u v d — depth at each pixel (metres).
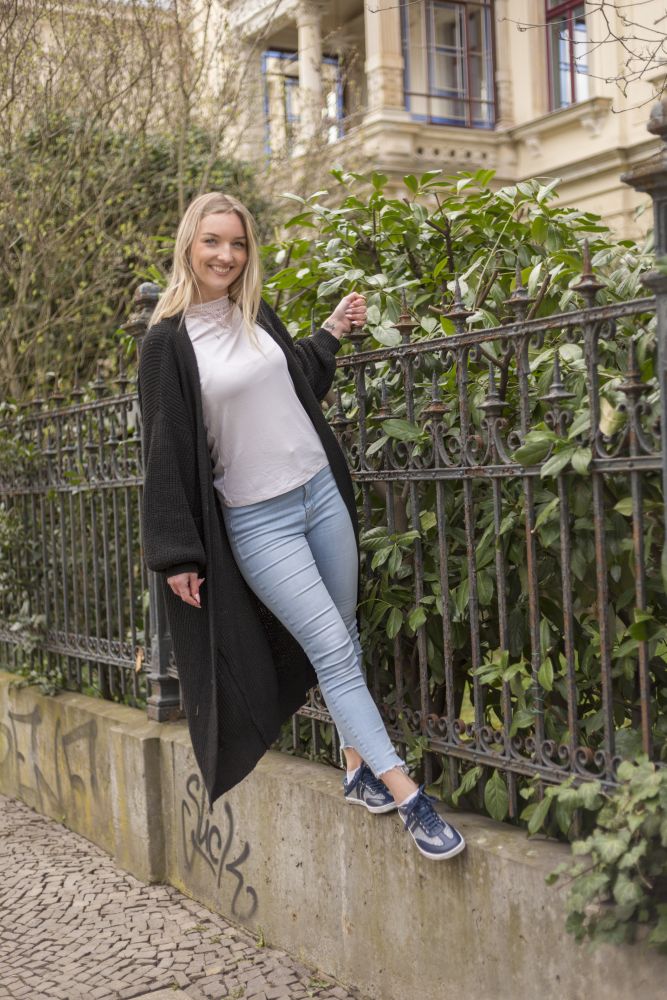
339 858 2.85
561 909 2.22
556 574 2.50
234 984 2.90
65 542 4.66
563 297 2.91
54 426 4.75
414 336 3.28
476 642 2.60
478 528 2.68
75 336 6.90
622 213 12.84
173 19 7.18
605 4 3.65
